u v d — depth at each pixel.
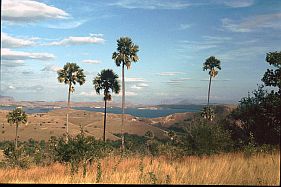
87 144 15.93
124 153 16.55
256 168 9.77
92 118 174.50
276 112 15.40
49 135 114.75
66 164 15.27
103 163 14.46
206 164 11.41
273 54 15.37
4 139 105.00
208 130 15.79
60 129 126.06
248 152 13.62
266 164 10.15
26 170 15.09
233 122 16.92
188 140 15.85
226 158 12.44
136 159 15.24
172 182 8.91
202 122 16.44
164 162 13.17
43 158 19.67
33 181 10.46
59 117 173.88
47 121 146.75
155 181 9.11
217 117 17.55
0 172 13.16
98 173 9.91
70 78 54.53
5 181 10.86
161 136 84.00
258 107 15.91
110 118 179.00
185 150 15.58
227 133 15.88
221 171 9.53
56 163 16.36
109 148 17.47
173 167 11.60
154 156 16.52
